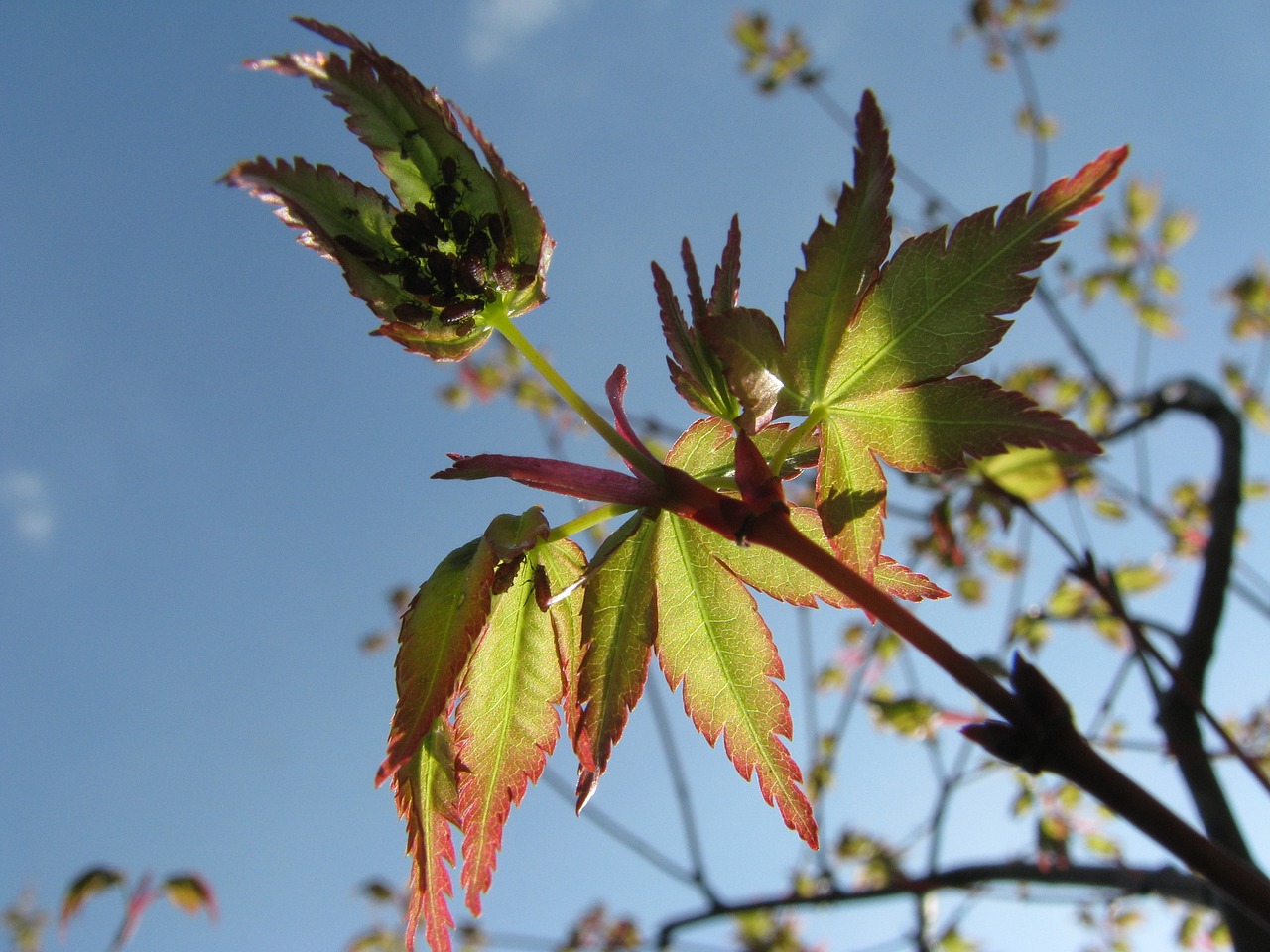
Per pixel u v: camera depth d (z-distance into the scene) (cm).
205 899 34
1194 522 43
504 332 12
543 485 12
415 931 12
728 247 13
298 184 12
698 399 13
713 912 38
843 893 36
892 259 13
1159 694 24
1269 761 31
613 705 13
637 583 13
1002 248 12
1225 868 10
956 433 12
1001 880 32
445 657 11
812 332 13
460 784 13
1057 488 22
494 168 12
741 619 13
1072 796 32
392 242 12
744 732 13
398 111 12
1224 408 32
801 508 13
